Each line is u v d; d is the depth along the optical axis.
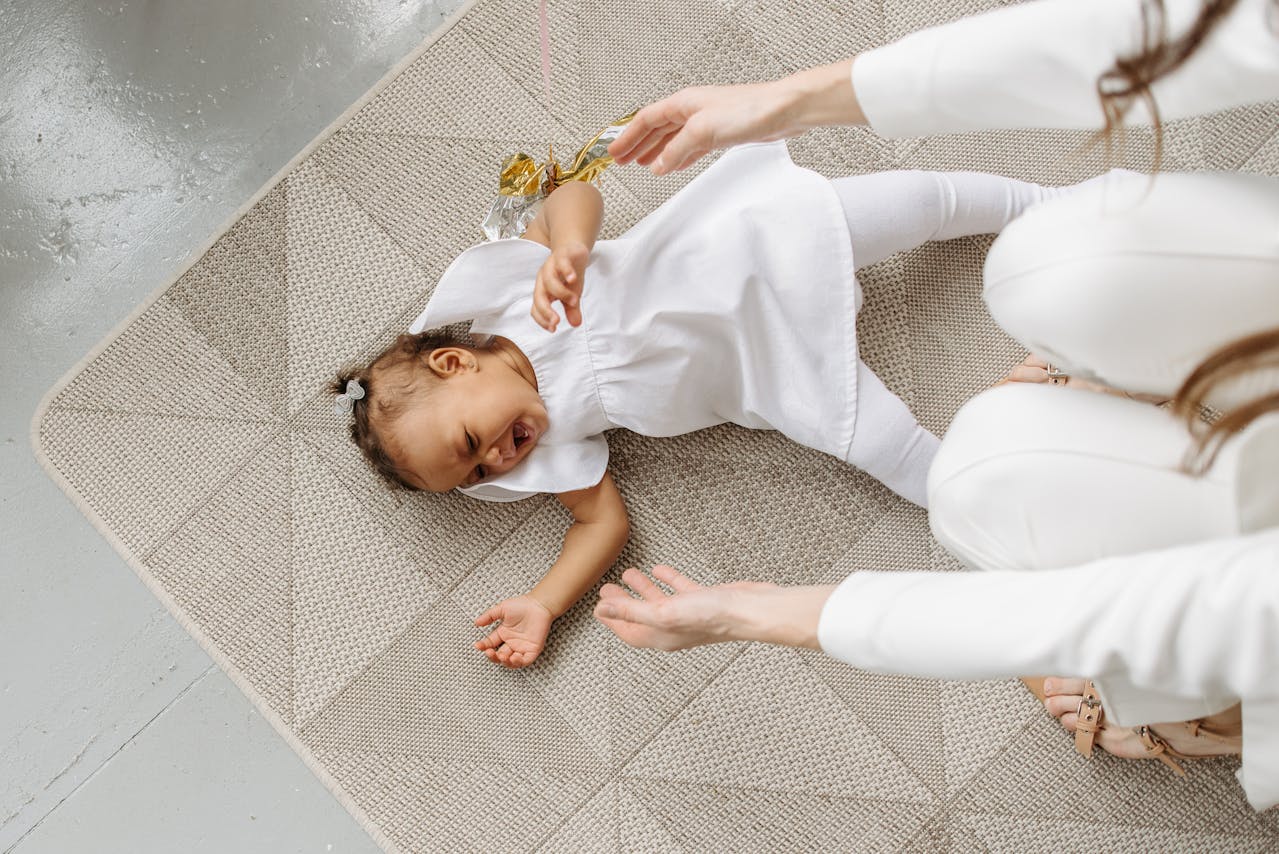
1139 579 0.60
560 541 1.25
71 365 1.31
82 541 1.28
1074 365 0.81
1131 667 0.60
